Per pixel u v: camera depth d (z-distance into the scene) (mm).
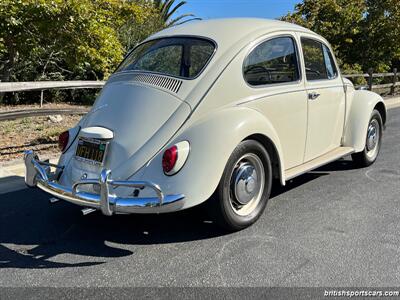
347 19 17812
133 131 3660
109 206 3307
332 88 5148
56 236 3895
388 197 4840
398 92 16344
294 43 4637
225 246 3646
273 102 4184
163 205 3314
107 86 4250
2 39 9641
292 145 4539
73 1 8617
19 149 6684
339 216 4281
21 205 4637
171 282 3098
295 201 4715
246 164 3871
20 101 12961
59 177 4000
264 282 3080
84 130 3824
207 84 3768
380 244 3664
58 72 13617
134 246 3684
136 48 4660
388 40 18312
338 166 6164
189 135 3508
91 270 3283
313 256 3455
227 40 4066
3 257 3496
